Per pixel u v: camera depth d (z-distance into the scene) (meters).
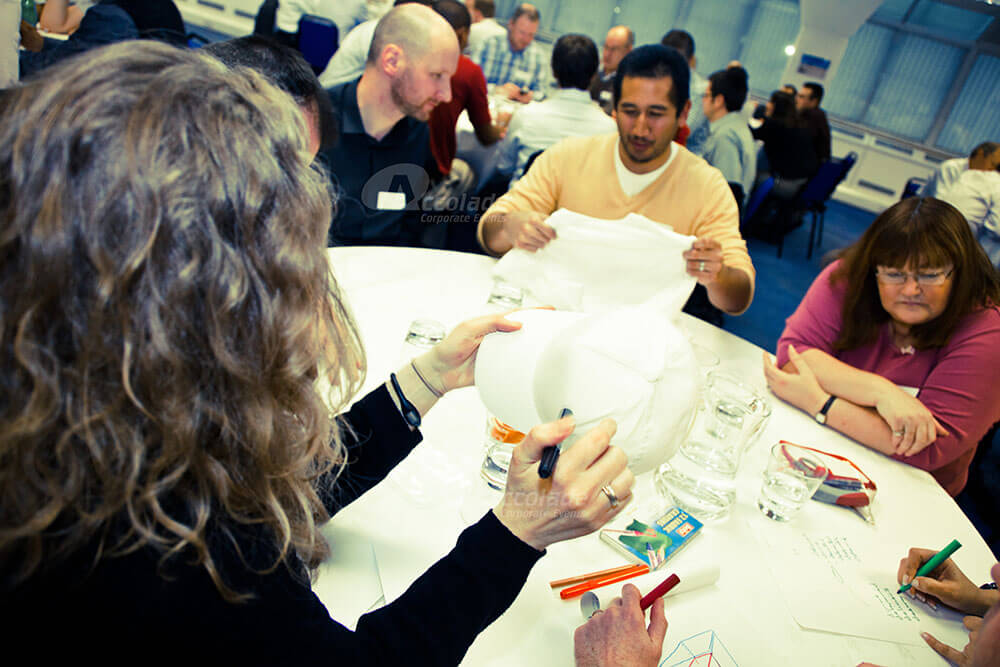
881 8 7.57
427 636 0.56
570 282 1.43
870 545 1.00
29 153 0.37
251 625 0.46
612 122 3.03
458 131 2.82
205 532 0.45
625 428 0.64
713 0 7.95
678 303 1.46
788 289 4.42
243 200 0.41
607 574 0.81
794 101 4.61
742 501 1.03
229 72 0.45
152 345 0.39
